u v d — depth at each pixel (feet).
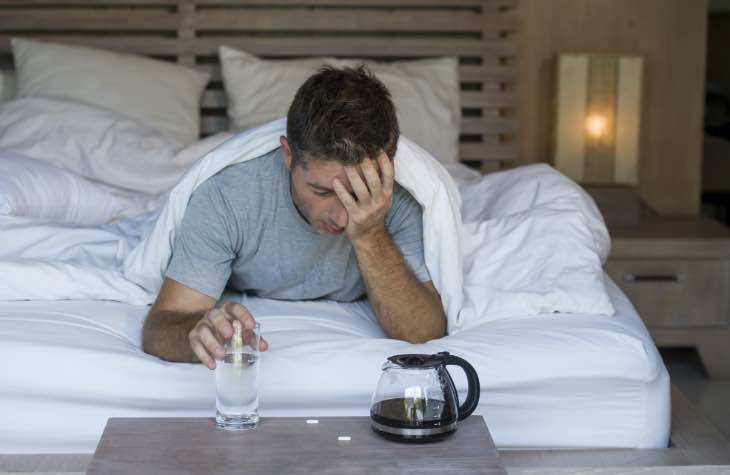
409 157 6.39
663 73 13.20
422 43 12.31
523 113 13.19
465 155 12.42
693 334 11.07
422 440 4.89
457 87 11.93
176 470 4.53
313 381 5.80
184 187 6.42
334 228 5.98
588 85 12.48
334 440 4.93
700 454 6.01
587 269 6.93
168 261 6.72
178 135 10.97
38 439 5.69
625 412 6.10
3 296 6.61
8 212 7.53
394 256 6.25
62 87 10.80
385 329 6.46
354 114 5.51
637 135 12.53
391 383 4.99
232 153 6.31
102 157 9.86
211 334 5.11
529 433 6.00
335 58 11.80
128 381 5.73
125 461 4.62
